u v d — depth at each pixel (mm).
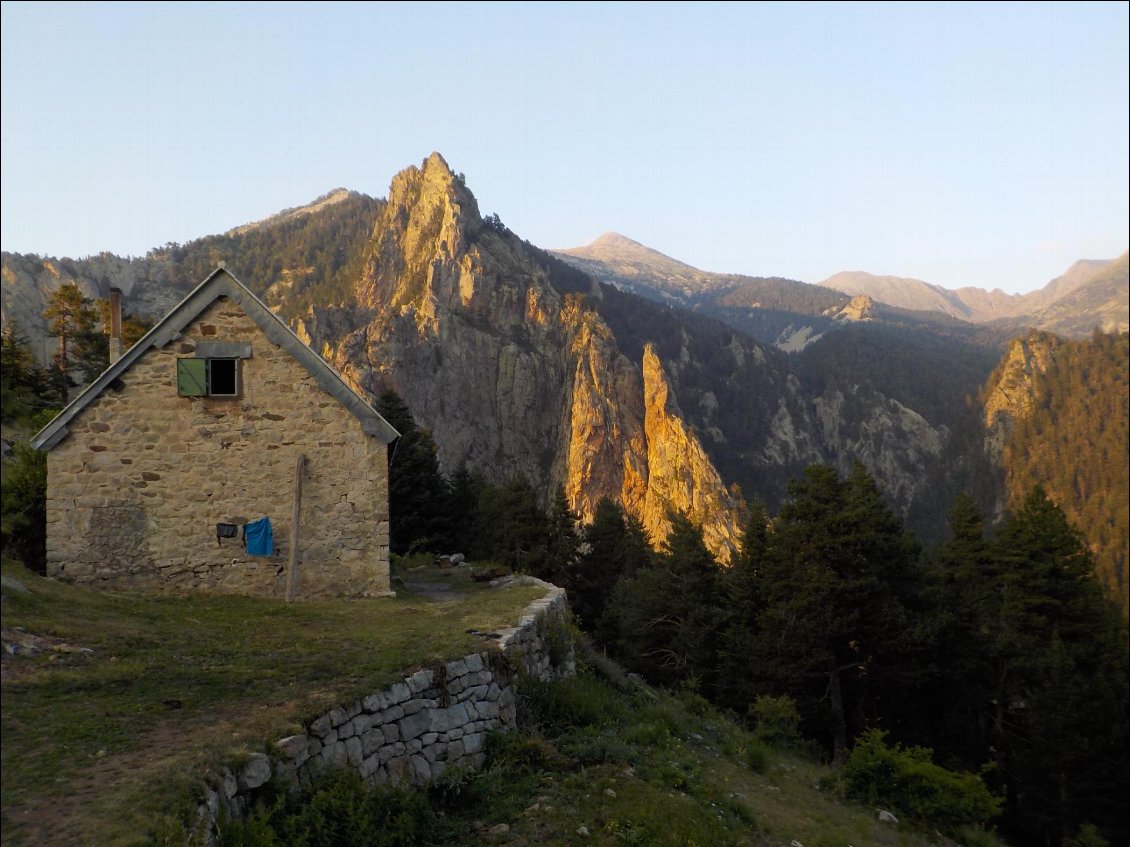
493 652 11188
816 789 15078
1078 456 155125
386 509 16812
